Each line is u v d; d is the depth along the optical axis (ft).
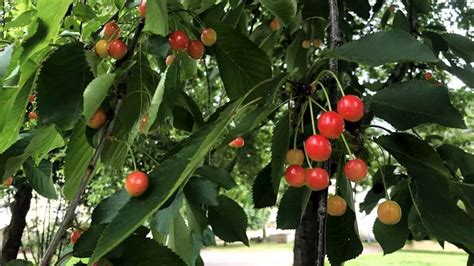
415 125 4.75
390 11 11.28
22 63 4.09
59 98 4.42
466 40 9.02
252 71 6.29
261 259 59.98
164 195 3.12
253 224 70.33
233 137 3.93
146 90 5.27
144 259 4.21
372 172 10.10
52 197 6.27
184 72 7.01
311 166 4.99
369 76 16.81
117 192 4.68
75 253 4.33
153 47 5.83
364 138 5.12
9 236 18.85
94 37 5.50
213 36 5.87
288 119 4.52
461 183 5.55
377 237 5.98
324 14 8.14
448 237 4.91
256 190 6.02
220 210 6.82
